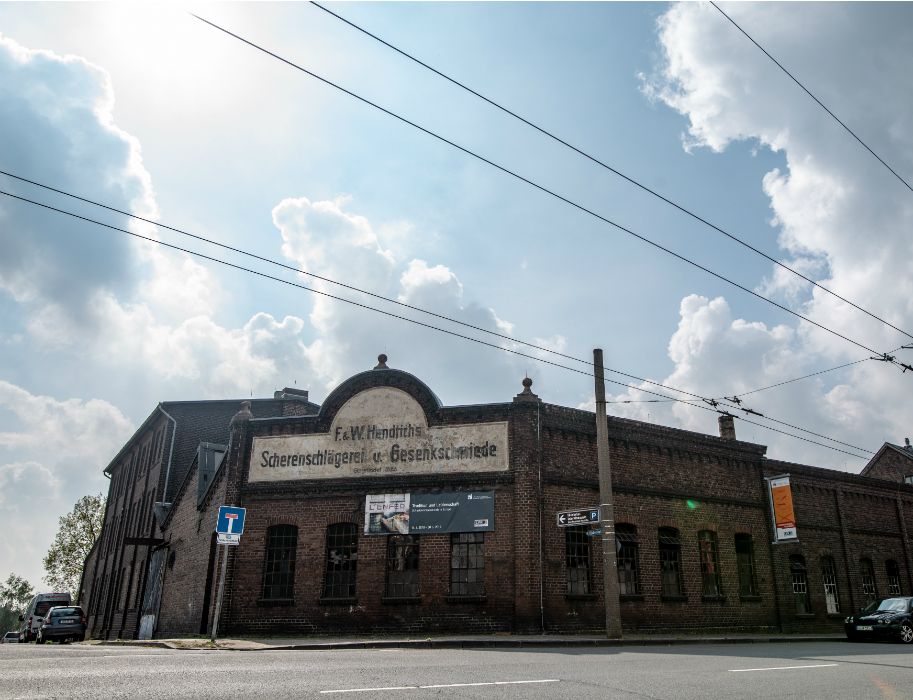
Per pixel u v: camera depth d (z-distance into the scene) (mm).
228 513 17109
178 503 29641
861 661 12945
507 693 7988
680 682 9320
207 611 23047
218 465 26859
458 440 21766
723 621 24203
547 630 20094
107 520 51031
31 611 39938
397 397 22484
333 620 20906
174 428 38406
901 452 41906
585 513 19469
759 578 25781
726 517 25641
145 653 13625
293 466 22578
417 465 21766
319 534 21781
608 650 15883
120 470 50844
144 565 33094
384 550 21234
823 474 30203
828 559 29375
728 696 8180
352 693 7703
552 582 20688
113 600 39719
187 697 7273
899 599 21516
